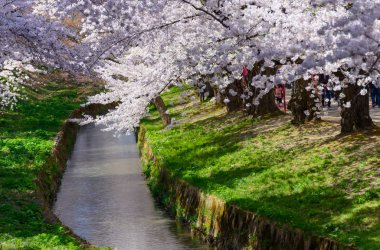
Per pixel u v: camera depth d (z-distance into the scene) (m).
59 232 18.89
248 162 23.75
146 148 36.00
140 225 23.72
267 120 30.36
